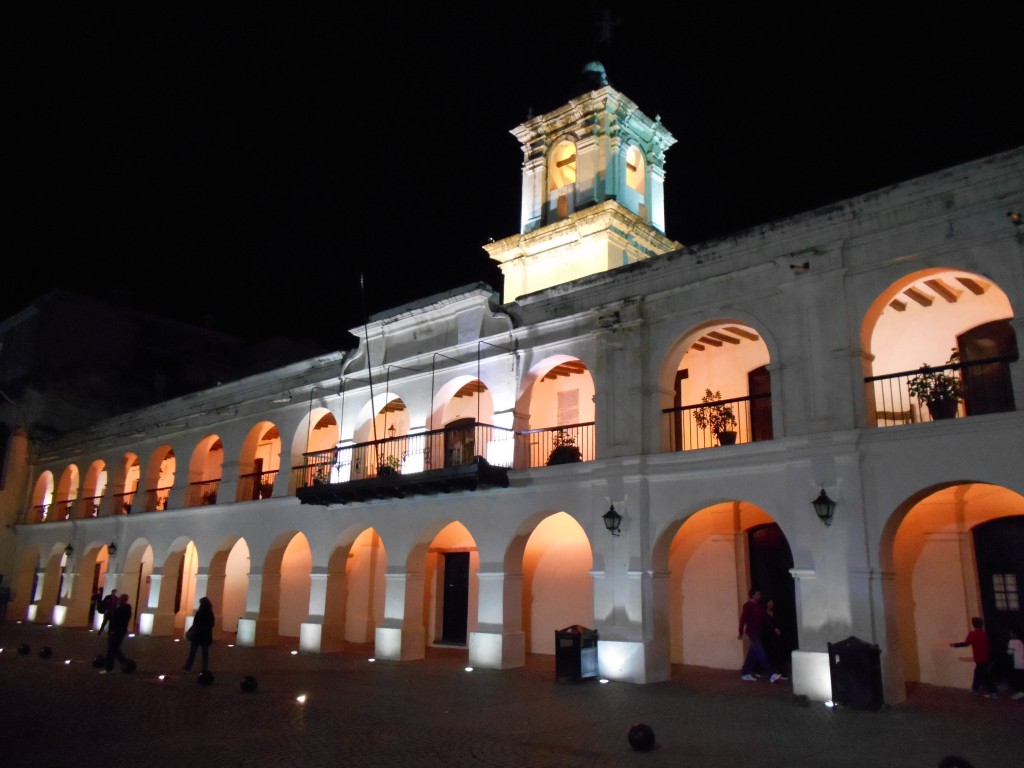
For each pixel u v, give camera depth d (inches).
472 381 719.1
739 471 521.7
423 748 347.6
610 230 749.9
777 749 341.7
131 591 1018.7
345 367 805.9
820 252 504.4
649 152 843.4
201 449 988.6
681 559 652.7
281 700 472.7
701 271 566.9
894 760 322.0
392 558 708.7
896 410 566.9
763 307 530.3
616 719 411.5
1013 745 345.4
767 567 617.9
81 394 1307.8
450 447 717.3
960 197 458.3
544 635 718.5
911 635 535.5
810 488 482.0
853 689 429.4
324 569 765.3
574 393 736.3
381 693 499.2
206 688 519.5
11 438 1272.1
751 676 544.4
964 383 519.2
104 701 467.2
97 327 1350.9
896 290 485.7
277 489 843.4
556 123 837.8
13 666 628.7
